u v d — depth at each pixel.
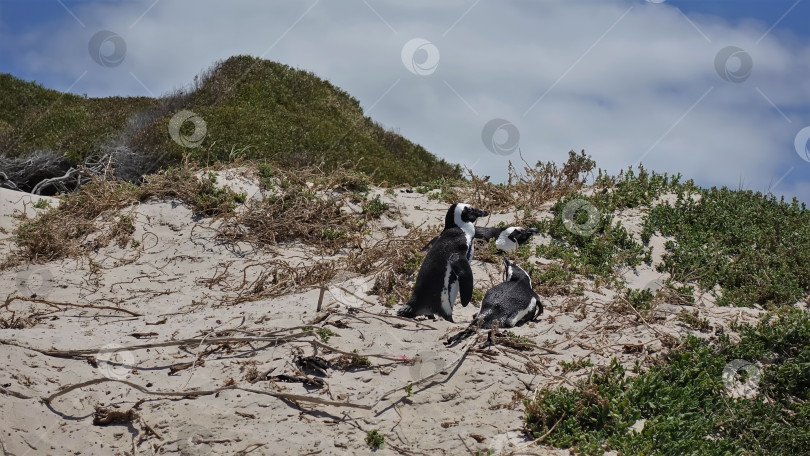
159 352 6.07
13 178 17.17
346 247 9.88
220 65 23.91
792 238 10.08
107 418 5.03
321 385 5.50
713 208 10.75
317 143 20.00
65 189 16.58
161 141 17.75
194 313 7.45
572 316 7.05
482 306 6.62
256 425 5.00
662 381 5.57
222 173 11.74
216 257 9.44
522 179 11.75
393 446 4.83
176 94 22.12
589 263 8.95
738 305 8.14
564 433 4.92
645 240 9.79
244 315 7.00
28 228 10.42
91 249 9.86
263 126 19.67
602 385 5.35
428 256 6.95
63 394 5.21
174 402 5.26
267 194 11.02
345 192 11.52
